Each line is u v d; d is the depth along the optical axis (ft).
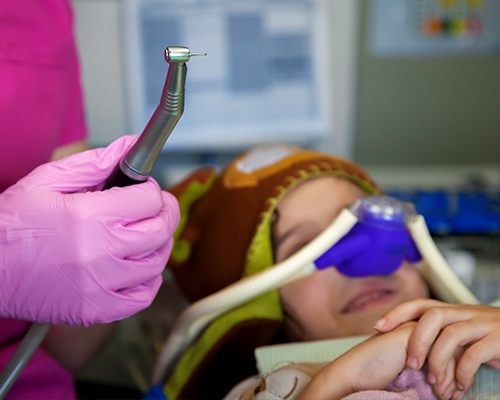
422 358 1.76
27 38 2.32
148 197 1.76
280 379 1.98
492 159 5.21
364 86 4.95
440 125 5.09
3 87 2.23
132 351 3.75
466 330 1.75
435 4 4.82
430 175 5.02
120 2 4.34
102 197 1.69
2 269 1.67
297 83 4.63
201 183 3.05
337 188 2.64
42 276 1.67
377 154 5.11
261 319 2.47
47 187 1.73
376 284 2.49
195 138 4.62
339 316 2.48
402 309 1.90
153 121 1.51
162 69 4.44
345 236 2.38
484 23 4.90
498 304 2.33
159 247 1.83
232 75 4.56
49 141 2.45
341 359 1.86
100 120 4.51
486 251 3.99
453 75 4.99
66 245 1.66
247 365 2.72
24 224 1.66
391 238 2.34
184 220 2.97
